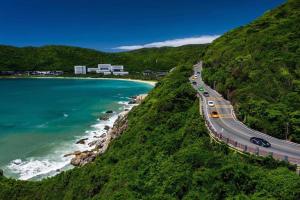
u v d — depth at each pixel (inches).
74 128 3240.7
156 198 998.4
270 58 2372.0
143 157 1462.8
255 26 3577.8
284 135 1478.8
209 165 1087.6
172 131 1706.4
